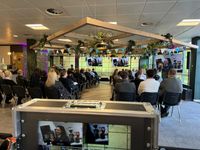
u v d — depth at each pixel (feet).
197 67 24.23
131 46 15.39
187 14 14.29
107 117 4.15
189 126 13.52
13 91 17.60
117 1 11.36
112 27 7.20
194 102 22.61
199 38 24.32
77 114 4.24
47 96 15.48
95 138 4.34
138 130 4.07
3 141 4.69
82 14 14.42
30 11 13.66
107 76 49.65
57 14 14.47
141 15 14.66
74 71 30.01
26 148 4.48
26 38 28.32
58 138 4.43
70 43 23.77
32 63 28.12
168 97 14.48
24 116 4.42
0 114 15.80
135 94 14.53
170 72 15.37
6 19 16.14
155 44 13.47
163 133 12.15
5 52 41.29
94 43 11.87
